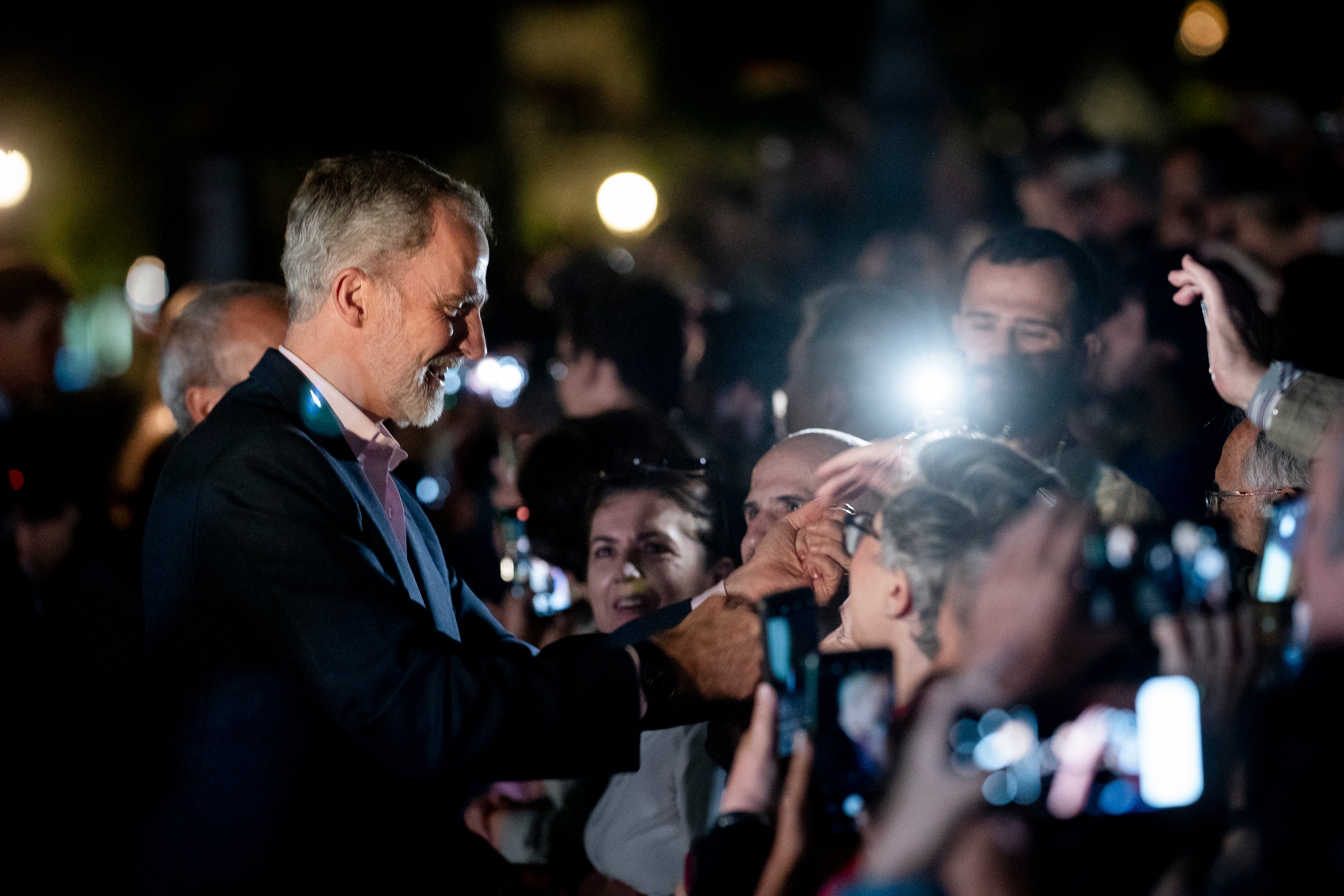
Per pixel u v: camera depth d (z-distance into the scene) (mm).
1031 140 5699
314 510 1938
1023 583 1454
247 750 1929
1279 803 1380
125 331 9227
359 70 8242
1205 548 1542
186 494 1978
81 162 9109
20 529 3576
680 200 9906
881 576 1567
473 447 3770
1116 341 3148
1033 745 1413
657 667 1908
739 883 1572
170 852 1948
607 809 2389
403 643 1862
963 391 2605
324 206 2051
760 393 3916
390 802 1989
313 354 2092
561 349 3830
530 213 12453
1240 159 4449
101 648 2484
